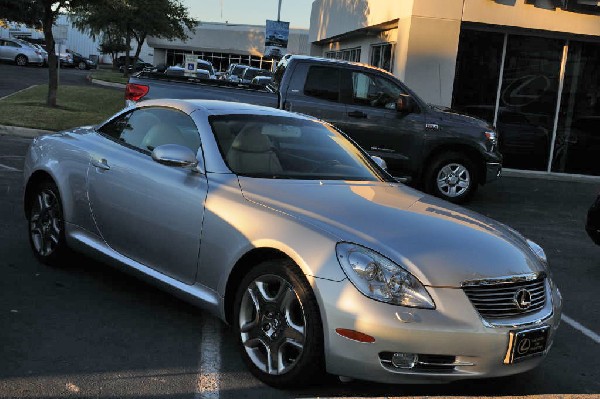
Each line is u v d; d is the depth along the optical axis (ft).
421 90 43.68
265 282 11.73
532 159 47.73
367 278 10.49
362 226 11.53
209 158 13.76
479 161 33.86
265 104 31.01
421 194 14.92
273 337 11.54
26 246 19.10
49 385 10.96
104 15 118.32
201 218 12.93
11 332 13.01
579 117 47.52
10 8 57.16
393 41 48.96
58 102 65.00
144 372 11.79
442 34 43.16
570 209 34.91
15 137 44.16
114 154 15.57
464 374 10.57
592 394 11.51
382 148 32.60
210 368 12.18
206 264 12.81
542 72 46.52
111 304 15.07
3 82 88.07
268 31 75.87
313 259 10.91
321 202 12.50
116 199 14.90
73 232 16.40
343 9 63.77
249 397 11.14
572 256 24.27
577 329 16.31
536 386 12.62
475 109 46.16
